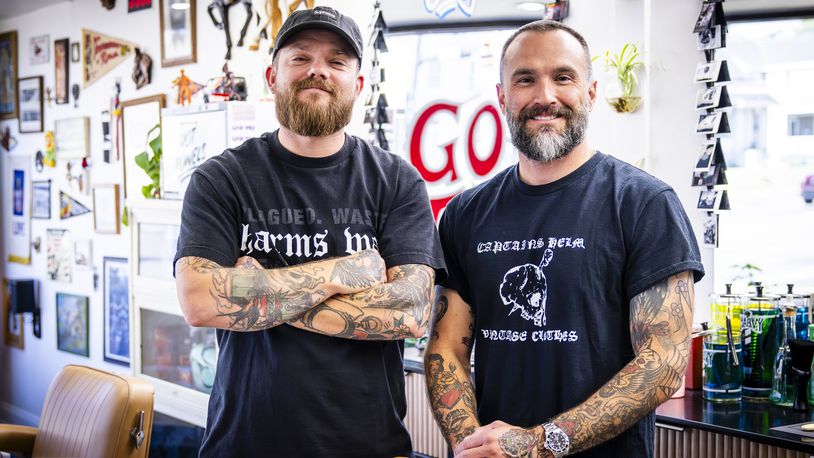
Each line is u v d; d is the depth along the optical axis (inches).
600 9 142.7
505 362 75.5
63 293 239.5
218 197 76.0
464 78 169.2
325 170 78.1
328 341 74.2
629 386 68.3
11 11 251.6
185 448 167.8
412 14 167.0
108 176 218.1
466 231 81.1
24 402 260.8
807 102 138.3
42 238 250.5
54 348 244.8
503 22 165.5
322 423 72.9
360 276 74.2
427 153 172.6
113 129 213.9
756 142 142.9
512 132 76.2
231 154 79.0
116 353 214.1
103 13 218.4
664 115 135.3
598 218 73.6
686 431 100.1
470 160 169.0
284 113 75.9
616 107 136.9
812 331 105.0
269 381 72.9
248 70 165.0
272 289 71.9
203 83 180.5
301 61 75.8
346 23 77.2
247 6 164.4
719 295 111.4
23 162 259.6
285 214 76.6
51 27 242.8
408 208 79.7
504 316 75.9
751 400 108.5
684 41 132.7
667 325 69.5
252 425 73.1
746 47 142.2
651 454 73.6
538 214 75.7
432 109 171.3
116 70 212.8
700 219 134.0
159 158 168.4
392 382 78.2
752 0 137.4
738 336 110.3
